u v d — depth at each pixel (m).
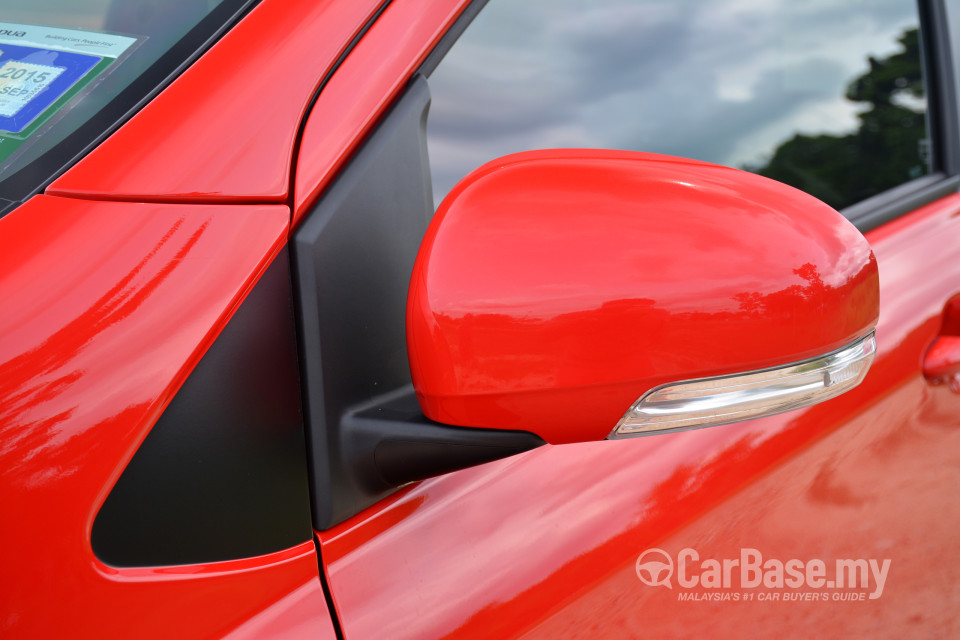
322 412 0.77
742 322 0.70
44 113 0.85
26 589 0.67
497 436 0.74
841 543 1.30
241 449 0.74
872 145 1.64
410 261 0.83
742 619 1.15
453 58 0.97
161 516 0.71
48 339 0.69
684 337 0.69
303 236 0.75
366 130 0.80
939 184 1.77
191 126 0.78
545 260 0.68
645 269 0.69
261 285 0.74
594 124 1.12
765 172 1.42
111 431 0.69
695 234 0.71
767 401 0.74
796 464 1.24
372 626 0.81
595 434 0.72
